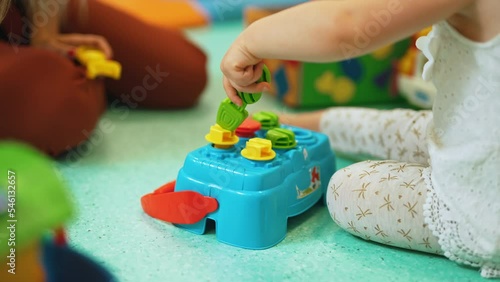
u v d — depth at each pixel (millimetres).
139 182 1248
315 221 1140
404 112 1268
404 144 1236
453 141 993
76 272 777
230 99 1065
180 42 1668
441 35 993
